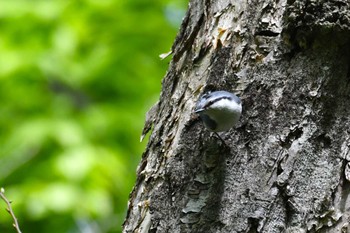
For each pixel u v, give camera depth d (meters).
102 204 9.28
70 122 9.95
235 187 4.83
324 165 4.84
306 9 4.95
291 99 4.96
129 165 10.27
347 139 4.91
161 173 5.14
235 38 5.23
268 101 4.98
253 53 5.13
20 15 10.30
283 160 4.83
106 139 10.09
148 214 5.06
